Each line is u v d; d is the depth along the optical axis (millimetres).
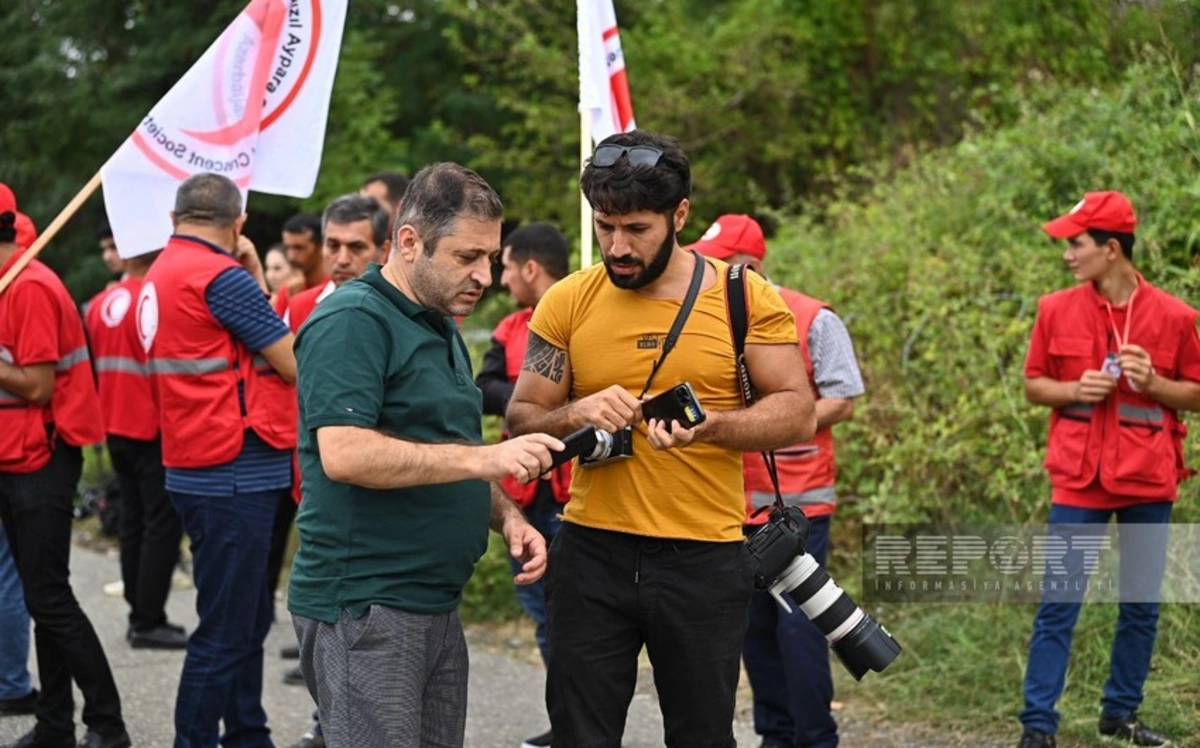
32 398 5238
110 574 9203
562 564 3850
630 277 3662
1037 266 7508
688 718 3803
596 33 5402
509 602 8133
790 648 5125
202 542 4938
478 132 17875
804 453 5172
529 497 5582
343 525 3461
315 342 3418
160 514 7129
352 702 3438
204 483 4910
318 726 5793
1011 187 8250
